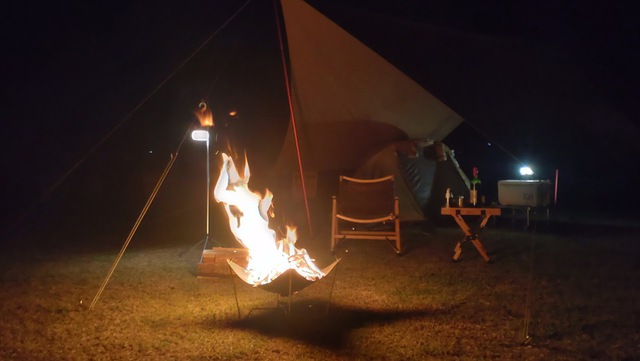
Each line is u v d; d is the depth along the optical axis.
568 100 8.26
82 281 4.52
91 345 2.98
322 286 4.31
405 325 3.29
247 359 2.77
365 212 5.88
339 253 5.80
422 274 4.75
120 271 4.92
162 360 2.76
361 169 7.10
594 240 6.55
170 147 13.95
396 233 5.71
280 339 3.05
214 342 3.01
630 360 2.76
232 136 7.12
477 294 4.05
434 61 6.48
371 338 3.06
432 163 7.23
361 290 4.18
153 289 4.23
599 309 3.63
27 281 4.52
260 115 7.07
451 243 6.38
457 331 3.18
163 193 12.76
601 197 12.19
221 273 4.53
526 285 4.32
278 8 6.03
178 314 3.54
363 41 6.11
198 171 13.67
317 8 5.92
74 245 6.46
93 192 13.27
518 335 3.11
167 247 6.28
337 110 6.92
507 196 7.47
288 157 7.43
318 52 6.29
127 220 8.85
